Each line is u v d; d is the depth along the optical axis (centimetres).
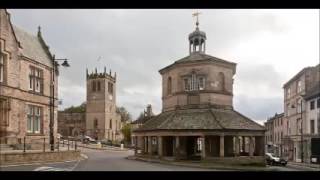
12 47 3453
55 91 4288
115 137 11931
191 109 4353
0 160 2586
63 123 12394
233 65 4562
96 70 11444
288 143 7200
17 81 3522
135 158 4359
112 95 11781
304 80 6281
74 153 3650
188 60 4456
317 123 5653
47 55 4328
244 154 4397
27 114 3706
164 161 3838
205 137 4203
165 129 4047
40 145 3762
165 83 4809
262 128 4228
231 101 4519
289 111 7244
